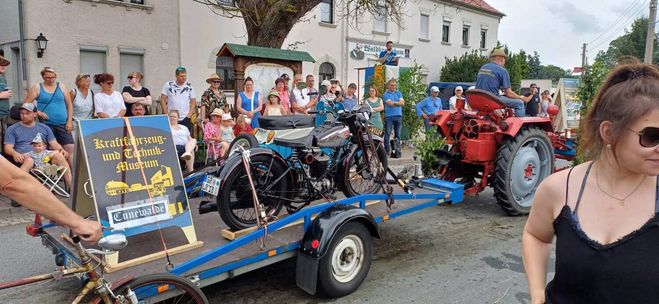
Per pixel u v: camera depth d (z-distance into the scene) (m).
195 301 3.15
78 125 3.43
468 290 4.19
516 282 4.37
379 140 4.87
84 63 14.68
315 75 20.28
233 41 17.42
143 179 3.57
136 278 2.87
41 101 7.40
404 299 3.99
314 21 19.91
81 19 14.24
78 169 3.54
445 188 5.41
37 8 13.51
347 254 4.01
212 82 9.49
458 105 6.57
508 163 6.15
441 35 26.39
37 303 3.91
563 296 1.67
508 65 25.30
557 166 9.27
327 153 4.56
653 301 1.46
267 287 4.20
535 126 6.56
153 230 3.56
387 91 11.41
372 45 22.27
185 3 16.25
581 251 1.59
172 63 16.19
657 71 1.55
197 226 4.16
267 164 4.07
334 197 4.36
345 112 4.66
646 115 1.47
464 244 5.38
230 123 8.45
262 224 3.63
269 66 10.74
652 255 1.48
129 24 15.15
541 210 1.84
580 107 8.37
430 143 6.57
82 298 2.55
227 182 3.77
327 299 3.98
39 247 5.28
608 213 1.59
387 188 4.65
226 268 3.44
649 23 22.86
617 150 1.55
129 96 9.11
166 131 3.77
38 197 1.91
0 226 6.05
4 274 4.52
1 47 15.23
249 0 12.17
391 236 5.64
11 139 6.70
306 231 3.87
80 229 2.04
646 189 1.57
